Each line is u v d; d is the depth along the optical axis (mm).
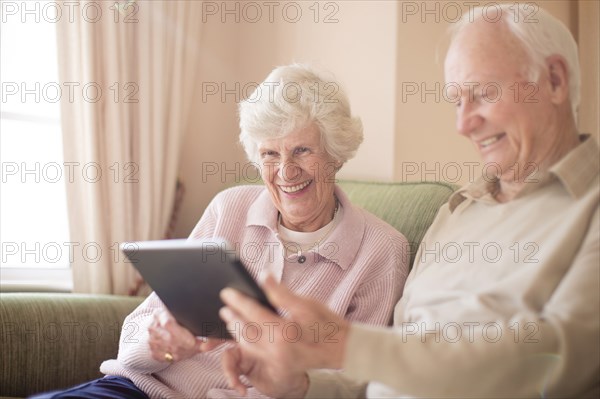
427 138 2826
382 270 1712
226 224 1807
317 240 1772
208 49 3221
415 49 2775
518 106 1277
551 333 1097
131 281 2816
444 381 1106
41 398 1489
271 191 1762
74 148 2750
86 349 2117
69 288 2768
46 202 2920
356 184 2270
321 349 1112
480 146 1343
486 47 1295
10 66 2865
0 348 1966
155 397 1624
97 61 2760
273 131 1707
